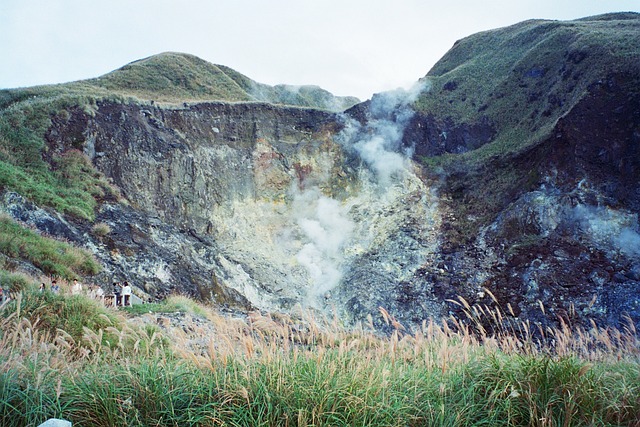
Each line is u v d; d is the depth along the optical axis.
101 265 28.27
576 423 5.96
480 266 38.59
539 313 33.09
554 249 37.66
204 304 31.62
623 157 41.78
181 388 5.80
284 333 6.65
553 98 49.94
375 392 5.93
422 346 7.52
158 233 36.47
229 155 47.78
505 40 70.00
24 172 33.84
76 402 5.55
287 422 5.47
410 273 38.91
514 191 44.00
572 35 56.62
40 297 11.27
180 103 49.59
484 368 6.68
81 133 40.25
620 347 7.90
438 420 5.79
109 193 38.00
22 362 6.11
